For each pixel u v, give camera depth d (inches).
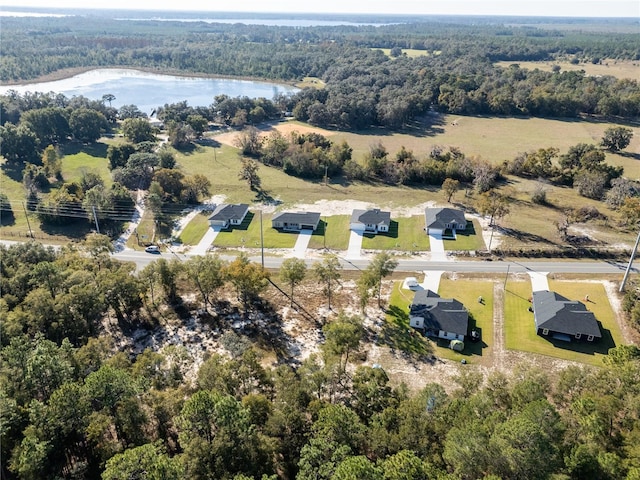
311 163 5049.2
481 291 2960.1
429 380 2265.0
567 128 7086.6
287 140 5910.4
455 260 3351.4
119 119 7544.3
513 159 5364.2
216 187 4719.5
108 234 3740.2
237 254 3462.1
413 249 3513.8
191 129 6240.2
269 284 3075.8
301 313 2785.4
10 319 2085.4
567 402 1835.6
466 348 2476.6
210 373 1879.9
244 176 4800.7
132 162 4685.0
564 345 2476.6
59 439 1599.4
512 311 2758.4
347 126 7160.4
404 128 7135.8
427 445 1539.1
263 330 2630.4
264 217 4069.9
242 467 1455.5
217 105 7534.5
